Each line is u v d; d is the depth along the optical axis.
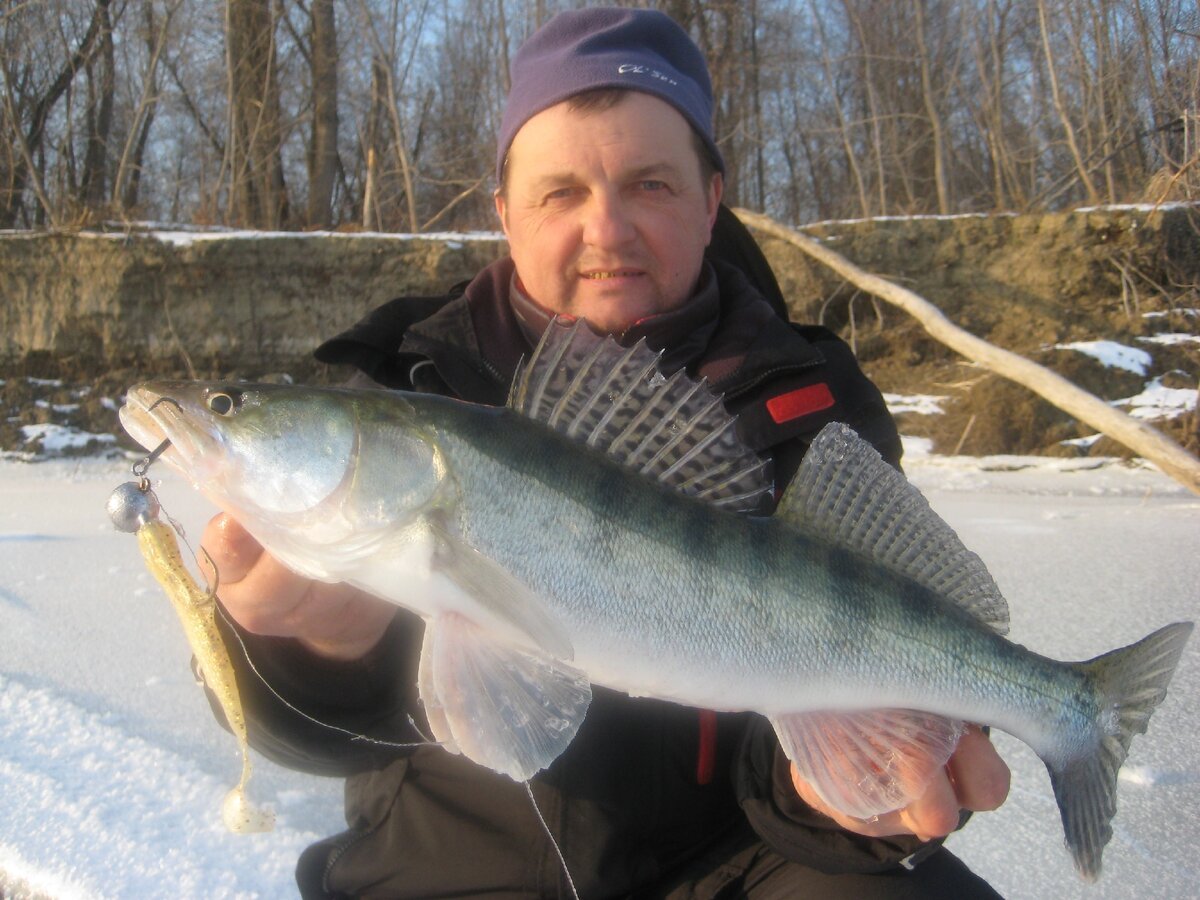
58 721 0.96
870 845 0.64
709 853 0.71
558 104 0.77
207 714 0.99
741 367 0.77
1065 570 1.42
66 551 1.64
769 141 7.50
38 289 3.29
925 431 2.85
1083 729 0.66
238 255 3.29
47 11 4.73
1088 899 0.70
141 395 0.62
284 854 0.76
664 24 0.81
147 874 0.73
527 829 0.68
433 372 0.81
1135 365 2.86
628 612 0.61
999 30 5.20
